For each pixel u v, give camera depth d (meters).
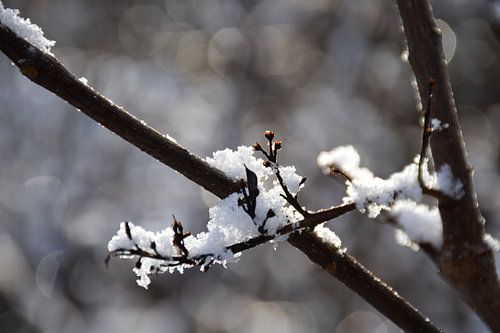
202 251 2.04
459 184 2.16
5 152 11.19
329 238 2.27
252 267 10.71
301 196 10.29
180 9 13.03
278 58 12.16
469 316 9.74
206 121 11.87
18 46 1.94
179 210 10.92
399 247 9.85
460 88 11.21
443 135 2.20
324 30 11.95
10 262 9.90
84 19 12.56
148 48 12.73
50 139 11.39
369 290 2.24
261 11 12.55
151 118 12.01
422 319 2.27
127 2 12.80
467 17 11.12
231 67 12.26
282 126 11.36
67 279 10.27
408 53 2.31
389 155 10.66
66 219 10.78
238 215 2.12
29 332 9.30
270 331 10.47
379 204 2.12
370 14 11.48
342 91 11.29
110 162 11.31
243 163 2.19
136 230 2.04
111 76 12.28
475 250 2.15
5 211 10.59
